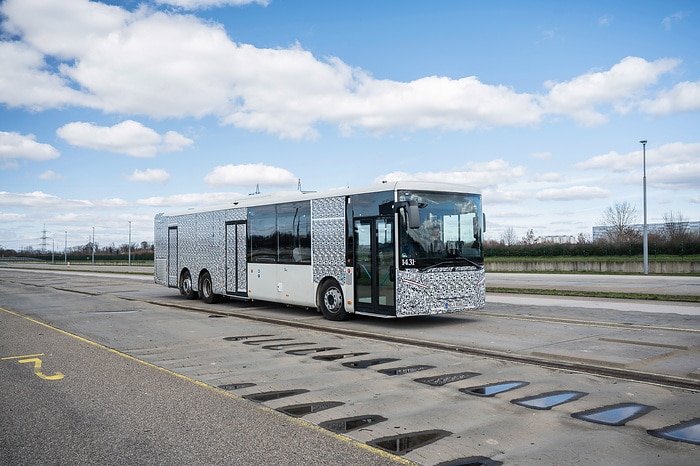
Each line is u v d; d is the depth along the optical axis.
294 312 17.62
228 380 8.37
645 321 13.77
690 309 16.17
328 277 15.23
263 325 14.70
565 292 21.78
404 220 13.21
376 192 13.78
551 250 53.19
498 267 50.69
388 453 5.28
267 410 6.74
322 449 5.40
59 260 149.00
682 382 7.69
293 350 10.85
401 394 7.41
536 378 8.10
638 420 6.14
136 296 25.06
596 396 7.10
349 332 13.02
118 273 54.69
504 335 12.01
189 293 22.23
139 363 9.70
